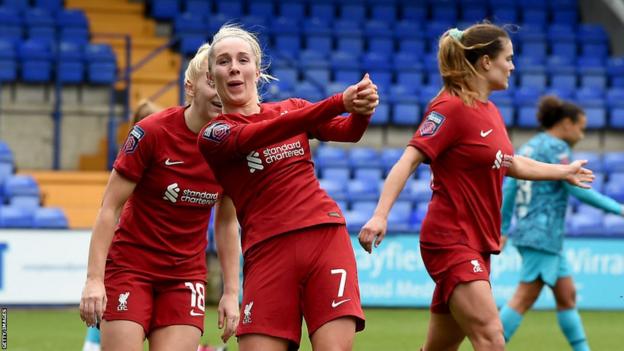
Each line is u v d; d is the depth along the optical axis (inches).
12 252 1574.8
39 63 2167.8
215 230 761.0
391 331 1416.1
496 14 2664.9
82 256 1592.0
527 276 1088.8
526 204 1082.7
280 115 647.8
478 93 757.3
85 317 680.4
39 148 2134.6
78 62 2181.3
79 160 2143.2
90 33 2255.2
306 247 645.3
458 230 746.2
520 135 2252.7
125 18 2476.6
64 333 1346.0
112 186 703.1
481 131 743.1
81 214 1888.5
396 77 2370.8
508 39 759.1
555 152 1074.7
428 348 790.5
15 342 1263.5
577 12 2706.7
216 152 656.4
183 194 711.1
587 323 1539.1
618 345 1314.0
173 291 715.4
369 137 2209.6
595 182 2065.7
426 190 1915.6
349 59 2374.5
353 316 637.3
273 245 649.6
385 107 2206.0
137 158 703.1
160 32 2476.6
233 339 1291.8
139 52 2385.6
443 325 775.7
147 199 714.8
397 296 1678.2
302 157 662.5
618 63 2479.1
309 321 643.5
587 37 2586.1
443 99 749.3
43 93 2180.1
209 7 2549.2
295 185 655.1
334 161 2004.2
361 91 598.2
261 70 708.7
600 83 2429.9
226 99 666.8
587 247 1690.5
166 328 710.5
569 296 1101.1
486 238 755.4
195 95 705.0
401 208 1889.8
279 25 2476.6
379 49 2498.8
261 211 656.4
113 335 698.2
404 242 1680.6
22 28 2336.4
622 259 1697.8
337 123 649.0
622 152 2228.1
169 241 716.7
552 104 1088.8
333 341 631.2
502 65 754.8
